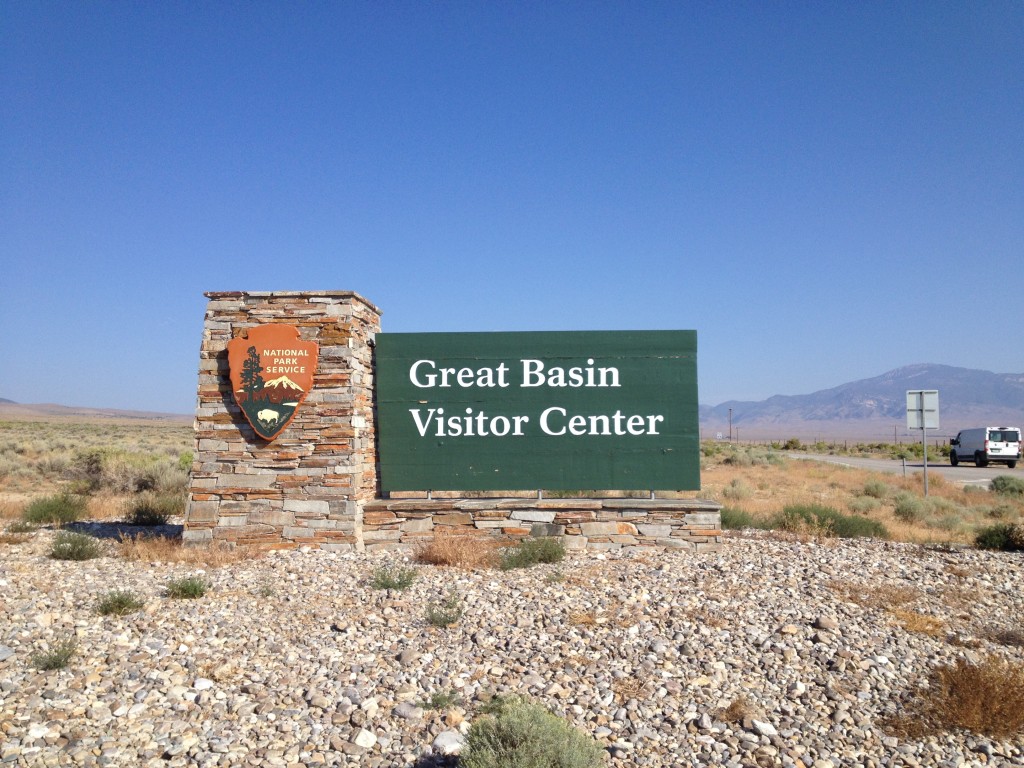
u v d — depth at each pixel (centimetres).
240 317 1195
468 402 1241
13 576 910
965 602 873
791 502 2225
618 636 730
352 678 633
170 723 545
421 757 511
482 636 729
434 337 1250
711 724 565
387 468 1239
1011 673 634
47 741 509
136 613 781
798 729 562
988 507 2338
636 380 1232
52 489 2303
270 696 597
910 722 571
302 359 1177
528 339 1244
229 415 1181
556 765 469
